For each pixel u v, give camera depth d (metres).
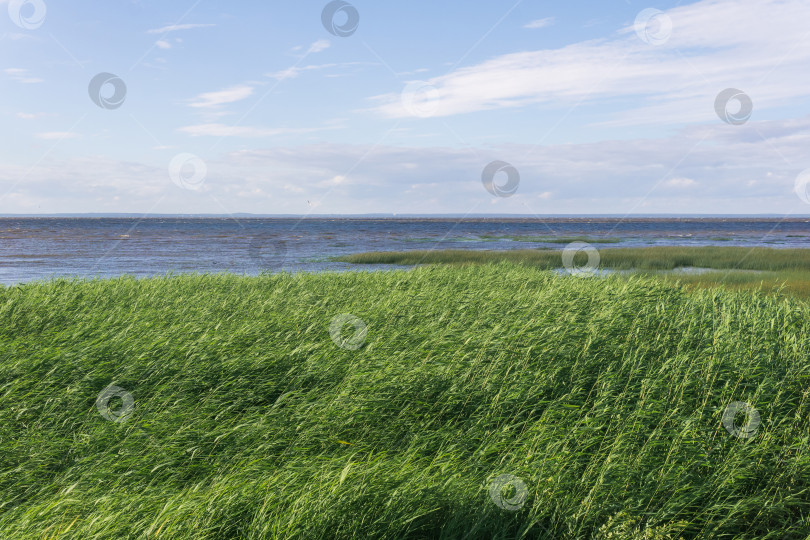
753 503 3.83
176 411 4.93
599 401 4.95
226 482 3.56
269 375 5.81
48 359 5.80
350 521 3.16
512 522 3.38
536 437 4.38
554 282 11.08
